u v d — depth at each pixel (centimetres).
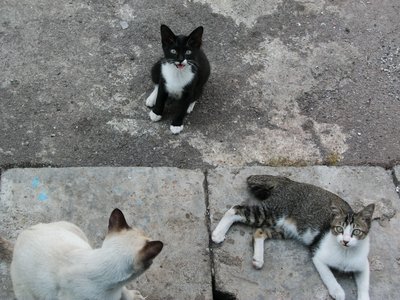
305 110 183
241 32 198
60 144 169
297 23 203
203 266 148
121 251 117
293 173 167
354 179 167
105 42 191
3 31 190
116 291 125
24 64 183
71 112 175
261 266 148
